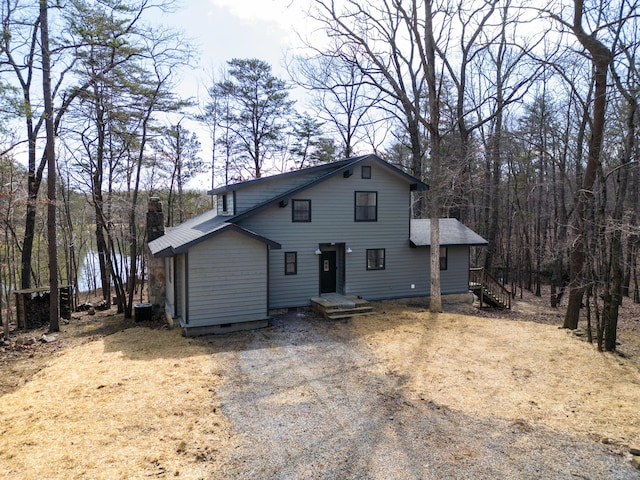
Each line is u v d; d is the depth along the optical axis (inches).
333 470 196.4
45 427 234.7
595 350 386.6
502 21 630.5
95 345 416.2
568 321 481.1
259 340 427.2
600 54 390.6
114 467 195.0
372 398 280.7
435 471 195.3
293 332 459.5
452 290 697.6
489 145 725.3
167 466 197.3
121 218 729.0
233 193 547.8
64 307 608.1
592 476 190.5
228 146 1169.4
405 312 563.5
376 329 473.1
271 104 1138.0
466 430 235.1
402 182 640.4
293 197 563.5
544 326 495.8
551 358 364.5
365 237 616.1
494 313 655.1
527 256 1011.3
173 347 401.1
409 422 245.1
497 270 1073.5
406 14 547.8
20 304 563.8
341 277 613.0
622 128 479.5
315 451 213.3
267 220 550.6
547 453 210.2
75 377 316.5
